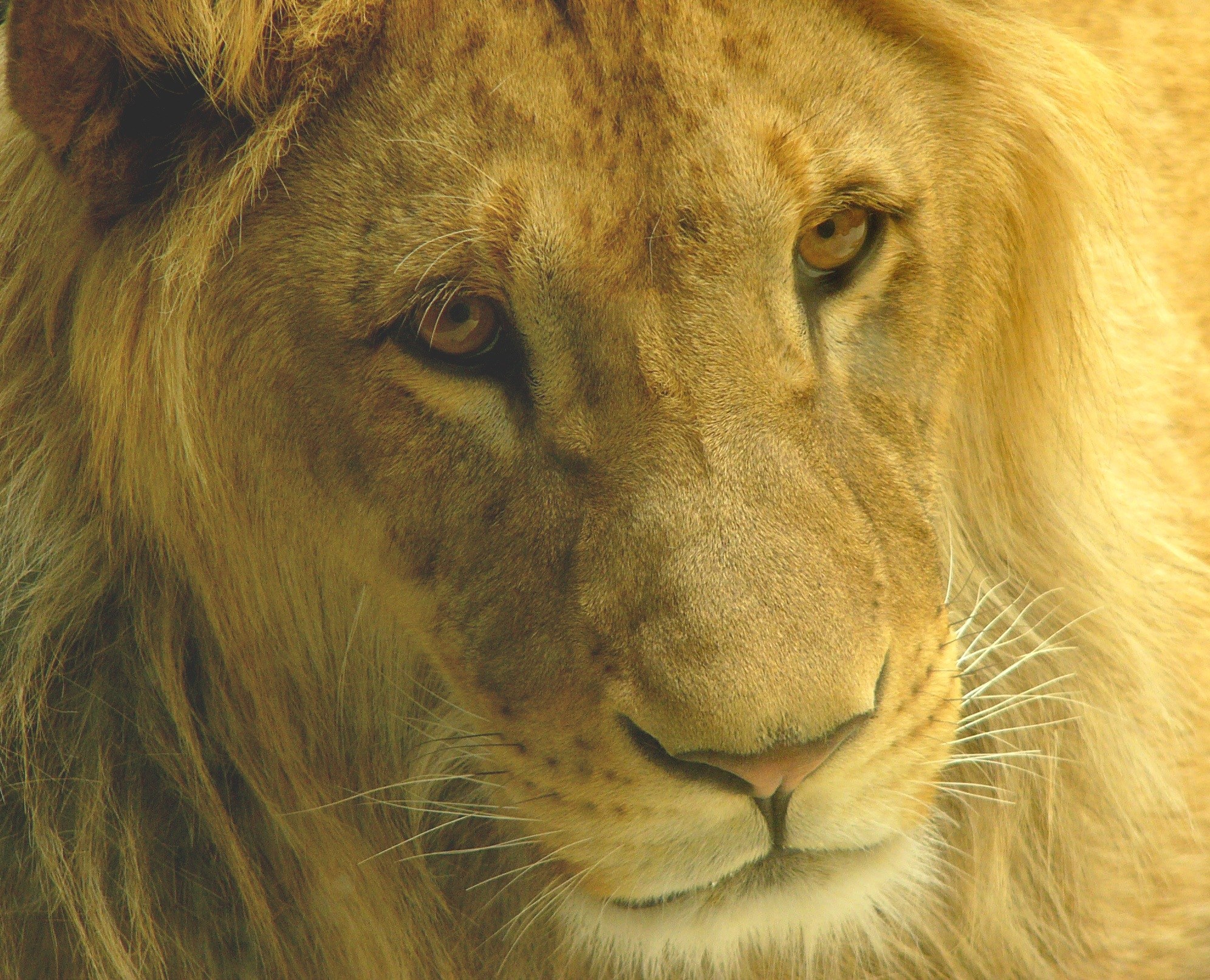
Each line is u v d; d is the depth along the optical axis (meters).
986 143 4.03
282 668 4.05
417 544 3.67
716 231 3.34
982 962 4.94
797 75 3.45
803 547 3.32
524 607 3.52
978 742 4.68
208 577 3.88
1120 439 5.28
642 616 3.31
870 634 3.34
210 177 3.52
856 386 3.71
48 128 3.46
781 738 3.17
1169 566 5.45
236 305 3.60
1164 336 6.21
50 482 3.96
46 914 4.02
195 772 4.05
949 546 4.49
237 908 4.15
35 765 3.92
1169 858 5.43
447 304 3.38
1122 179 4.71
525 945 4.38
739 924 3.61
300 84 3.43
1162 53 6.98
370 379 3.53
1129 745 5.05
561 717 3.48
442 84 3.34
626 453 3.39
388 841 4.28
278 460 3.74
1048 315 4.46
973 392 4.38
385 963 4.25
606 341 3.37
